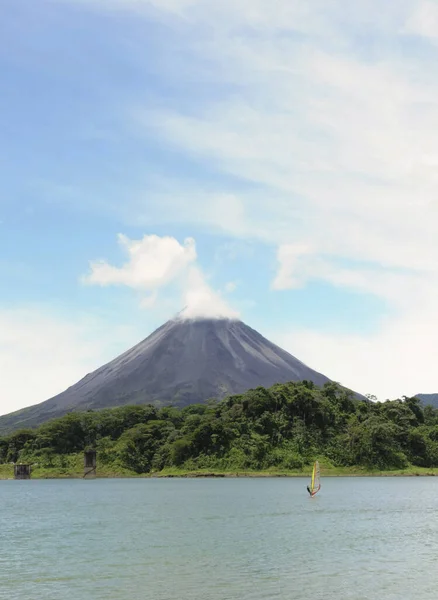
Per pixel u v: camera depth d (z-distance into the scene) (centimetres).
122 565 4609
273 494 12556
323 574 4194
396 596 3616
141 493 13550
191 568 4450
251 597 3600
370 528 6781
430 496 11794
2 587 3941
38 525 7606
